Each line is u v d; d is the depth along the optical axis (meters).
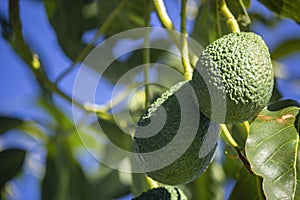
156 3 0.97
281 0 1.07
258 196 0.99
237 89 0.88
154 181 0.97
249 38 0.90
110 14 1.14
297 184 0.88
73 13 1.23
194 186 1.21
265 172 0.89
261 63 0.88
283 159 0.89
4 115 1.23
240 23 1.05
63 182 1.25
